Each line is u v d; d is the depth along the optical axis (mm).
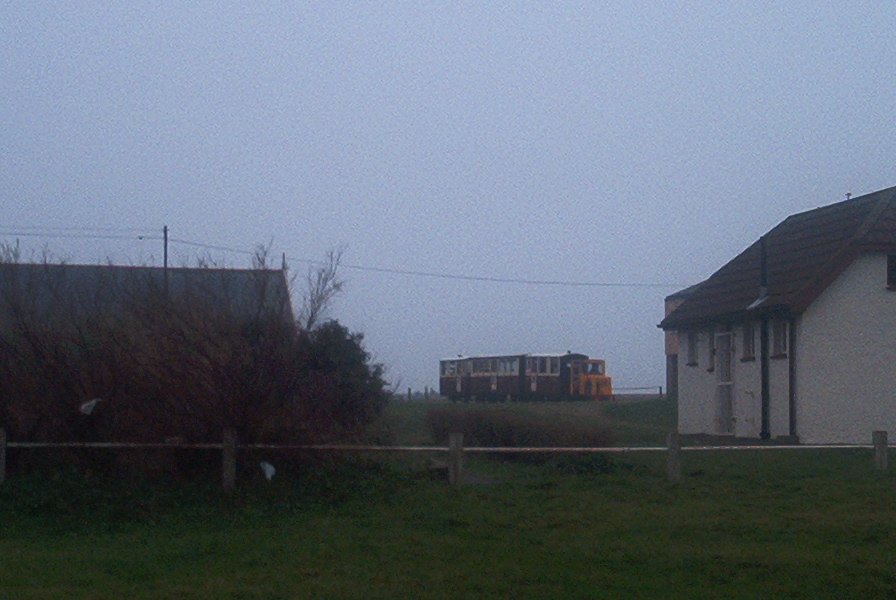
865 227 26500
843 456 20766
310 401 16359
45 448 16688
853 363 26078
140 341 16203
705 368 31328
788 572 10938
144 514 14578
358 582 10570
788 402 26453
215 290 16953
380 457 17422
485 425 22516
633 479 17578
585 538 12797
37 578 10844
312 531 13352
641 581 10617
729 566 11211
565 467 18734
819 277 25906
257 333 16203
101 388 16312
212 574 11008
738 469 18938
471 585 10398
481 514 14352
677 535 12977
